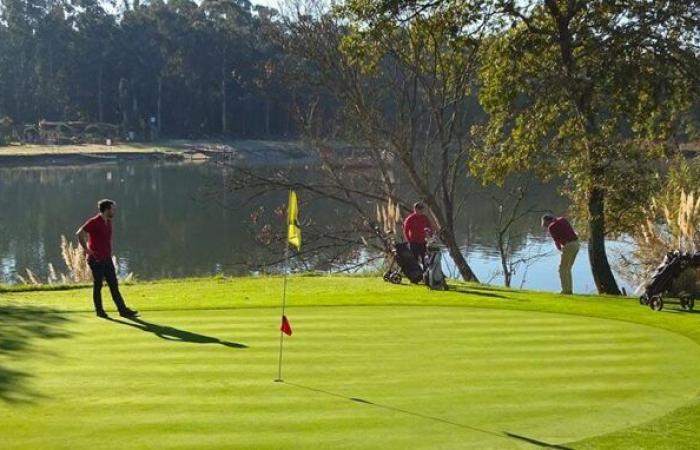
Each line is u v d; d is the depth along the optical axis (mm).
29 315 12609
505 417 7785
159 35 105438
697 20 20812
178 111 104312
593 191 22047
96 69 106938
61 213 50375
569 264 18016
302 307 13414
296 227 10289
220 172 75125
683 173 24969
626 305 14328
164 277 31484
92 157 86688
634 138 22766
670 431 7480
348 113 28969
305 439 7066
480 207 42750
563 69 22078
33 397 8156
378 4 23938
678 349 10742
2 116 107312
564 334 11562
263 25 34031
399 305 13680
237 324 11938
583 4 21375
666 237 23406
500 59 23516
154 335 11117
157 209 51688
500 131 24172
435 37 25891
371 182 28750
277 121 100688
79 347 10344
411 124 28750
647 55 21500
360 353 10195
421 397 8367
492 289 16531
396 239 26188
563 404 8227
